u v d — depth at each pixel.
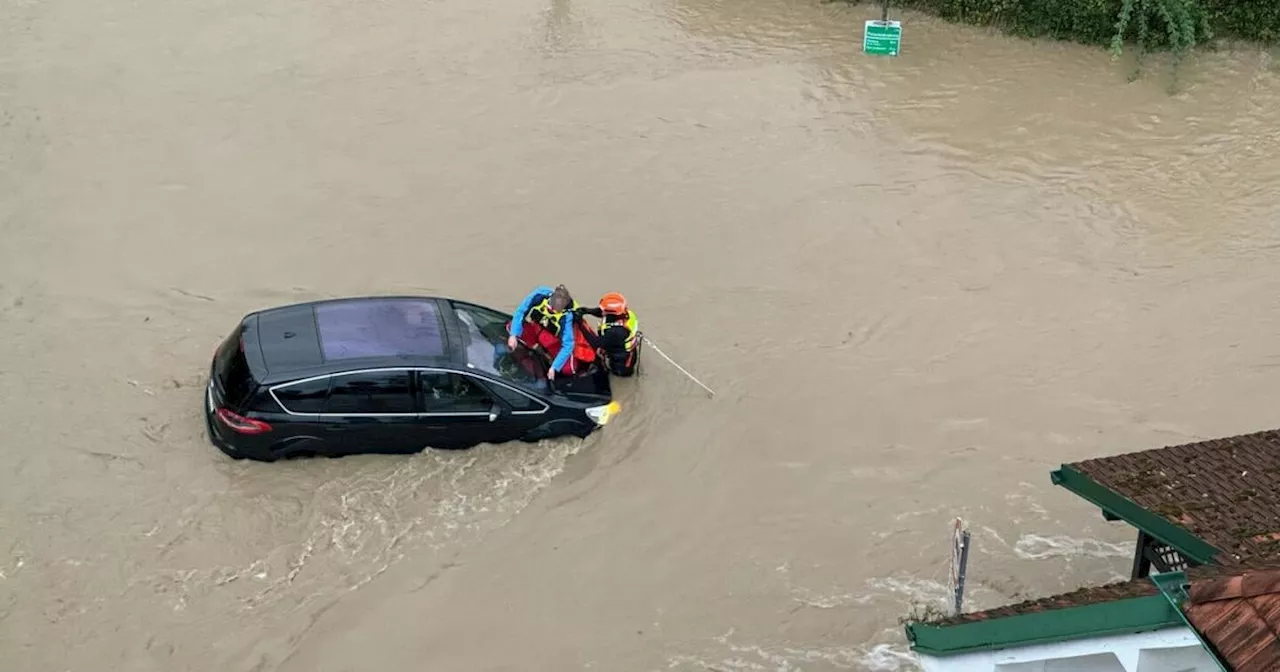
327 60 19.48
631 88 18.92
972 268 14.70
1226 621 5.32
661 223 15.41
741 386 12.41
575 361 11.63
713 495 10.98
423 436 10.98
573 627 9.55
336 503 10.55
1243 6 20.23
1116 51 19.17
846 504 10.94
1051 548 10.47
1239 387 12.64
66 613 9.34
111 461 10.88
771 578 10.12
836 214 15.75
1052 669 6.39
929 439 11.78
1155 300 14.16
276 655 9.15
